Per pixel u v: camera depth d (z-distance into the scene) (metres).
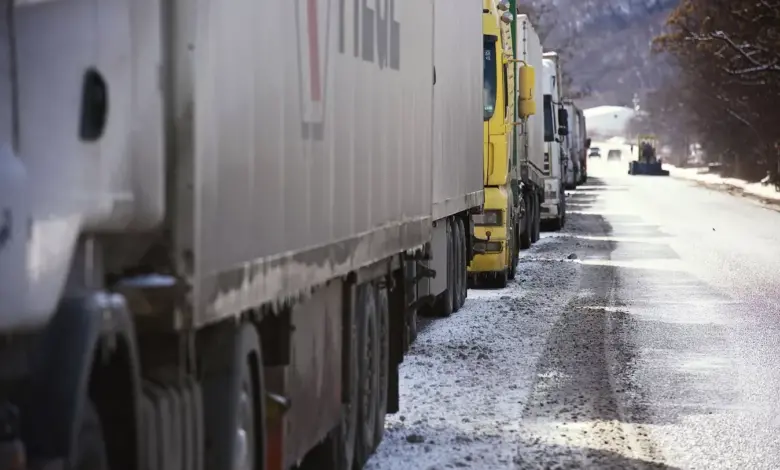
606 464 26.08
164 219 14.59
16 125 12.38
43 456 12.33
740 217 135.12
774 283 64.88
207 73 15.45
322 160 22.11
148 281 14.54
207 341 17.05
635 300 56.78
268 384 20.11
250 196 17.45
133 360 13.66
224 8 16.14
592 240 99.69
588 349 41.81
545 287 62.78
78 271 13.47
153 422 14.38
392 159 29.41
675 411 31.88
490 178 61.44
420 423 30.28
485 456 26.80
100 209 13.55
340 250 23.66
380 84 27.78
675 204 168.12
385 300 29.44
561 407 32.25
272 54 18.61
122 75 13.95
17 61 12.48
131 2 14.09
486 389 34.59
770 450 27.67
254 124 17.64
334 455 24.36
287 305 20.03
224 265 16.22
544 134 106.38
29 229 12.23
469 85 52.16
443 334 44.81
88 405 13.16
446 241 48.44
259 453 18.67
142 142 14.26
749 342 43.81
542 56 103.69
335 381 24.25
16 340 12.46
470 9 52.50
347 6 24.20
